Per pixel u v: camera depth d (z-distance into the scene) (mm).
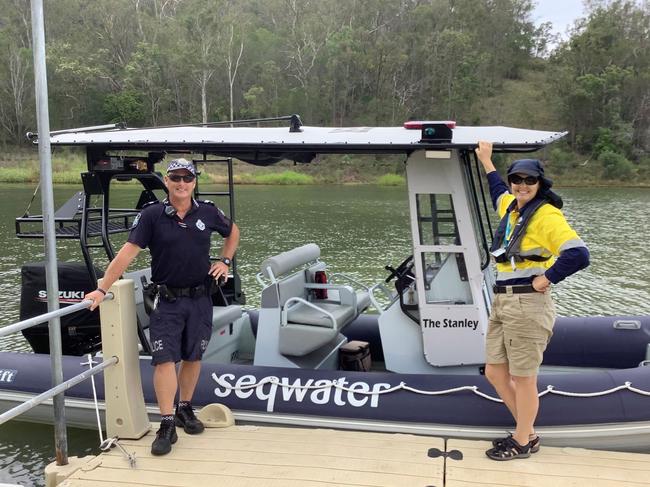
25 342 6922
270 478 3039
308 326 4227
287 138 3963
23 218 4363
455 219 3857
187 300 3385
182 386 3586
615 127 52812
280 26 65688
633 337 4895
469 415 3600
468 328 3879
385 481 2998
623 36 62531
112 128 4637
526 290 3035
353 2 62531
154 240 3299
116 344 3420
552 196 3027
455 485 2957
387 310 4168
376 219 19203
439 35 57875
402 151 3859
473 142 3613
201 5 58812
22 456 4242
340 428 3740
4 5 62594
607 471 3092
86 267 4473
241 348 5266
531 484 2969
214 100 58562
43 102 2879
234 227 3594
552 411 3557
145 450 3348
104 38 60469
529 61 75250
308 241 14570
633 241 15688
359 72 57000
